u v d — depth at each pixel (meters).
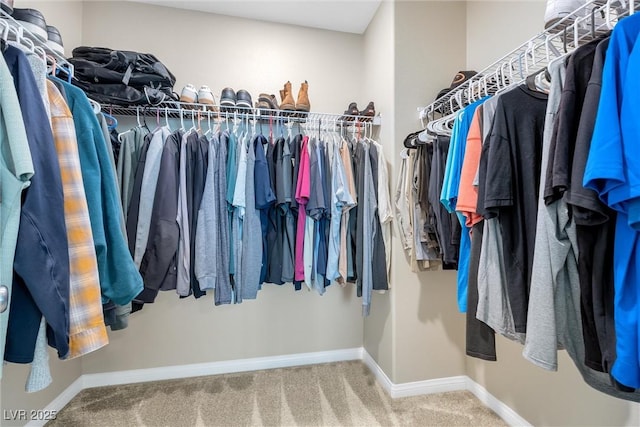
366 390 1.78
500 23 1.61
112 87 1.52
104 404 1.63
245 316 2.03
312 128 2.03
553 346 0.71
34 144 0.66
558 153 0.66
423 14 1.79
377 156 1.73
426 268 1.66
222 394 1.73
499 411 1.54
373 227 1.70
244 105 1.74
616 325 0.61
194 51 2.00
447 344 1.77
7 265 0.58
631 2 0.71
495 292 0.91
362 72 2.24
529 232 0.83
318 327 2.15
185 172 1.45
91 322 0.74
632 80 0.56
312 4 1.95
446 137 1.46
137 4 1.92
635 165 0.53
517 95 0.90
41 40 1.01
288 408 1.60
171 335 1.91
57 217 0.67
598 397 1.11
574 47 0.91
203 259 1.41
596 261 0.65
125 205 1.41
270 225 1.65
